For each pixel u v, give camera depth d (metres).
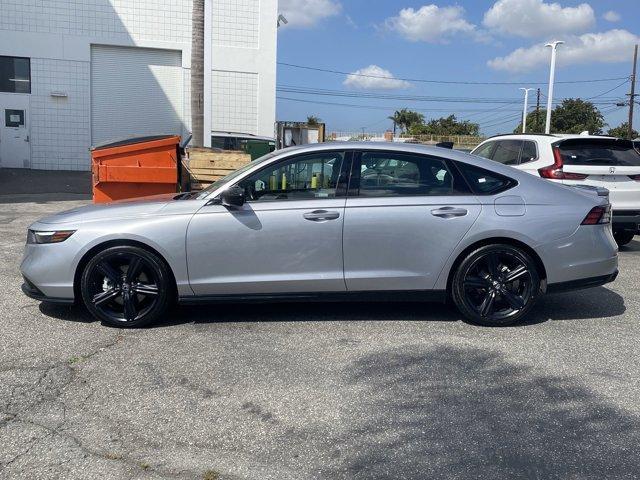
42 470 3.12
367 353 4.73
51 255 5.17
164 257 5.13
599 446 3.41
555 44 28.20
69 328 5.25
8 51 20.70
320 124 13.53
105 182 8.60
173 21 21.75
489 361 4.60
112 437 3.46
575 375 4.37
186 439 3.44
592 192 5.64
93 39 21.23
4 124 21.06
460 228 5.21
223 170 9.87
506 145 10.10
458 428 3.59
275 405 3.85
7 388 4.05
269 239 5.14
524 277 5.34
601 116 64.12
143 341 4.95
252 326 5.35
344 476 3.10
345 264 5.21
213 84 22.14
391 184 5.31
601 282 5.46
